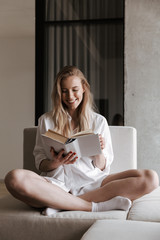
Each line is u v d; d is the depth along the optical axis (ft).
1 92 22.13
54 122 7.87
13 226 6.43
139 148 11.96
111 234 4.94
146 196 7.51
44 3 12.61
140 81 12.00
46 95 12.55
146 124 11.94
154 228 5.23
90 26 12.39
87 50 12.39
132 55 12.06
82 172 7.45
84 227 6.13
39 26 12.63
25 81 21.91
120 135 8.80
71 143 6.56
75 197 6.74
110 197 7.00
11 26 19.86
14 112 22.03
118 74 12.21
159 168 11.83
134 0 12.08
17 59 21.98
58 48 12.54
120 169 8.70
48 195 6.44
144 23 12.03
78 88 7.75
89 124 7.97
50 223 6.27
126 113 12.04
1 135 22.12
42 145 7.80
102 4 12.33
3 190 17.71
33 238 6.35
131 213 6.33
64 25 12.53
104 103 12.25
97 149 6.70
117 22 12.24
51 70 12.57
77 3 12.46
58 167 7.45
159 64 11.94
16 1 16.06
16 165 21.95
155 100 11.91
